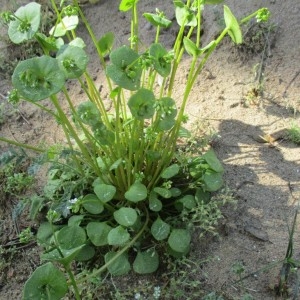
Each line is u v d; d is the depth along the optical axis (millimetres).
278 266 305
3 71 431
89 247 315
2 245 338
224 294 300
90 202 310
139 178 310
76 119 317
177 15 302
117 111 290
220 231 324
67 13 283
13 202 357
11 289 325
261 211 330
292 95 387
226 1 436
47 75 256
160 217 328
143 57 262
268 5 424
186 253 313
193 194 336
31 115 403
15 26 274
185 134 342
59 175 342
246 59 407
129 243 295
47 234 323
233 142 366
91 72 423
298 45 406
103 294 309
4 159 303
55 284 256
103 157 331
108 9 455
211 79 403
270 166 350
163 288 304
